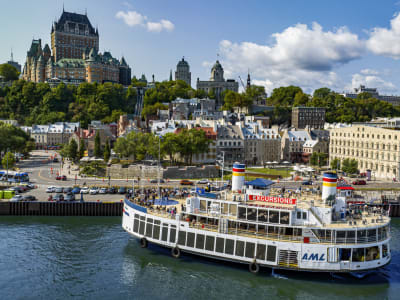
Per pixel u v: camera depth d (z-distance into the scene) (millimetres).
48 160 186875
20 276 57438
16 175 127062
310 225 56000
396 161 145125
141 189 101000
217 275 57531
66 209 93875
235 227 59688
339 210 59969
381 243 55875
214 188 74375
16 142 180125
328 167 173625
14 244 70875
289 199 58406
